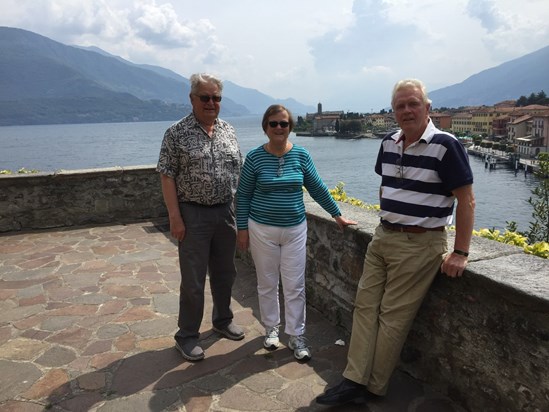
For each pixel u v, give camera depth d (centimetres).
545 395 184
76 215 654
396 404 234
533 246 270
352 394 230
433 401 235
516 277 198
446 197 217
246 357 287
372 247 242
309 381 258
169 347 300
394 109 219
